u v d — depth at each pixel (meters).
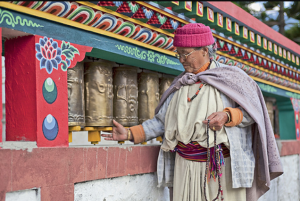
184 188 2.11
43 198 1.56
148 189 2.30
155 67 2.58
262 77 3.89
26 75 1.64
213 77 2.04
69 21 1.79
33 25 1.62
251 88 2.08
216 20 2.78
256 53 3.54
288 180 4.15
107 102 2.20
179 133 2.04
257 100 2.07
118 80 2.42
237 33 3.06
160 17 2.25
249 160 2.06
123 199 2.08
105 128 2.21
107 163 1.94
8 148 1.44
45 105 1.65
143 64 2.46
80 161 1.77
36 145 1.60
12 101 1.68
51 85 1.69
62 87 1.75
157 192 2.39
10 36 1.64
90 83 2.14
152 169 2.30
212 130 1.97
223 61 3.16
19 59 1.65
